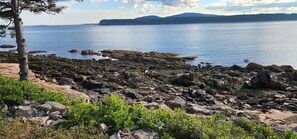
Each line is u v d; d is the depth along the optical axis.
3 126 8.75
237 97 27.91
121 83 31.52
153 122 9.35
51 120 9.97
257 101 25.66
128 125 9.12
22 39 19.78
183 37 171.12
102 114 9.73
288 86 33.16
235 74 42.03
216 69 49.19
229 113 17.33
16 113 10.24
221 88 32.12
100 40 163.25
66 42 149.62
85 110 9.70
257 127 10.65
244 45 107.50
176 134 8.95
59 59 56.69
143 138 8.52
